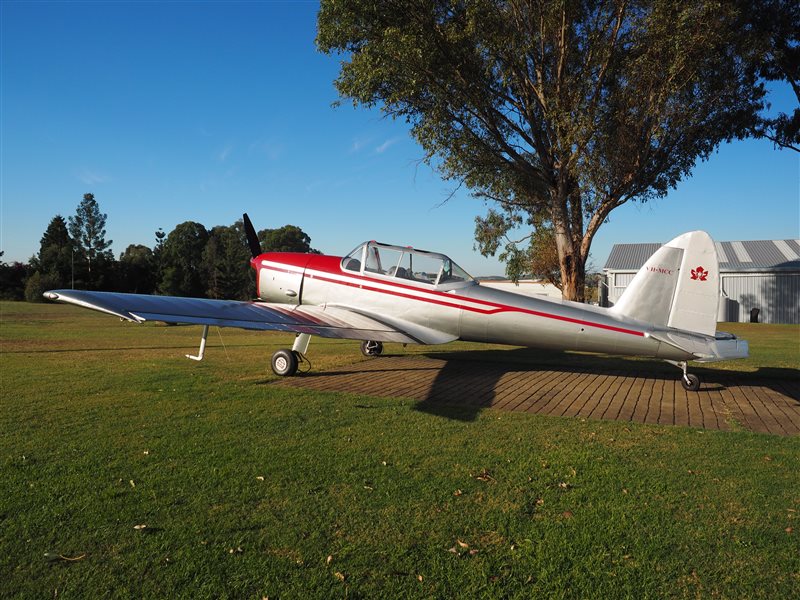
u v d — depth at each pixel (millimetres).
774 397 6551
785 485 3496
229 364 8672
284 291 9445
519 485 3445
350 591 2246
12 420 4883
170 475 3510
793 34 13836
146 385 6648
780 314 26688
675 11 11109
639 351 7199
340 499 3174
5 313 24344
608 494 3314
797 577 2400
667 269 7219
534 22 12836
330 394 6258
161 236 75188
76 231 61656
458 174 15555
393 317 8359
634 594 2258
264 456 3920
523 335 7766
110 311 5383
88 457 3844
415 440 4410
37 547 2559
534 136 14133
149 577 2322
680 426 5047
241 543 2631
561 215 14141
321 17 12898
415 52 11805
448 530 2807
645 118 12352
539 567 2459
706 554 2592
